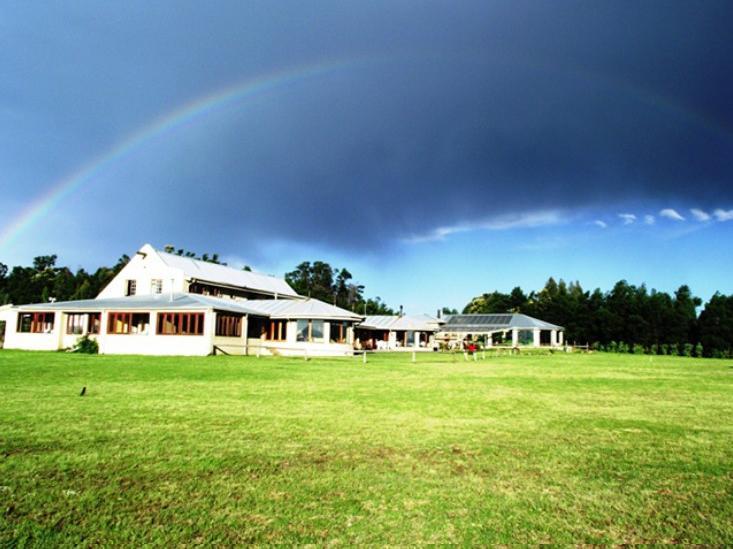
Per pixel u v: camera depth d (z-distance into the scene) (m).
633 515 5.00
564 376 20.41
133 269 42.50
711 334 54.41
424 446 7.57
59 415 9.59
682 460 6.96
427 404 11.73
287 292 55.50
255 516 4.86
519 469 6.46
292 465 6.50
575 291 99.81
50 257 108.12
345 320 39.69
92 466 6.31
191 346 31.86
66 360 24.25
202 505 5.11
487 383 16.97
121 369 19.69
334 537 4.43
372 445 7.58
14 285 100.31
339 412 10.43
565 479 6.08
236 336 34.97
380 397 12.87
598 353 55.19
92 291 86.19
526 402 12.36
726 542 4.42
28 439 7.61
